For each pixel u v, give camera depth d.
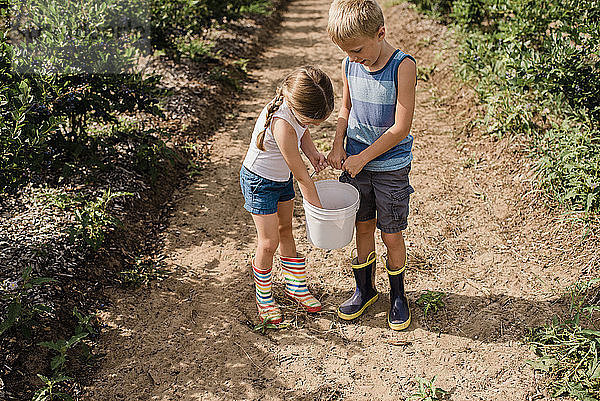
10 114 3.58
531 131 4.93
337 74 7.53
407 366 3.13
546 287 3.63
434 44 7.64
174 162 5.04
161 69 6.68
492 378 3.04
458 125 5.69
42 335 3.16
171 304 3.58
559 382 2.97
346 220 2.97
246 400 2.96
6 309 3.17
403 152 3.01
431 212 4.46
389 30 8.99
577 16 5.04
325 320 3.46
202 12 7.35
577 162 4.19
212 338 3.34
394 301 3.38
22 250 3.60
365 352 3.23
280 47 8.83
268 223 3.16
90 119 4.69
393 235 3.15
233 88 6.87
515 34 5.52
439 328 3.38
